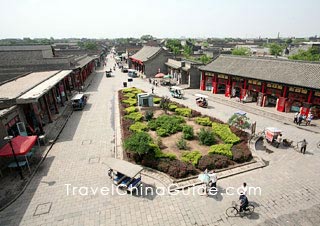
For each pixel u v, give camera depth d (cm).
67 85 4344
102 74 6969
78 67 4738
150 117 2855
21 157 1952
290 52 9625
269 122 2944
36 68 4250
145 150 1847
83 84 5147
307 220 1352
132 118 2875
